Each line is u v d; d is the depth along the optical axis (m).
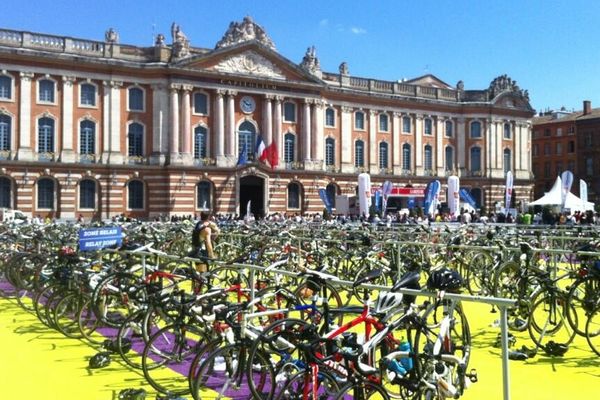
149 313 10.51
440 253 20.09
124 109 56.56
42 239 20.67
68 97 54.25
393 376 8.03
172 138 57.47
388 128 71.94
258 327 9.48
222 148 59.69
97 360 11.08
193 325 10.16
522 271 14.16
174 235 24.61
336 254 18.95
